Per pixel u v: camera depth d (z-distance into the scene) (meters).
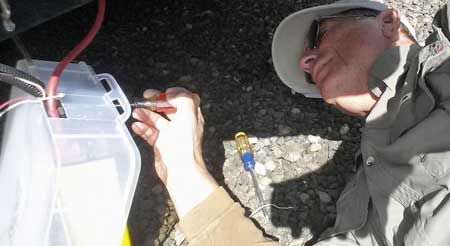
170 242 1.59
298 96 1.96
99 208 0.88
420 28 2.21
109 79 1.10
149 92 1.24
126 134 0.97
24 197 0.87
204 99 1.92
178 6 2.15
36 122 0.94
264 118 1.90
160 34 2.06
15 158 0.94
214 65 2.01
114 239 0.87
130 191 0.91
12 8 0.92
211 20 2.13
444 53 1.18
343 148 1.86
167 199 1.67
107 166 0.92
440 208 1.11
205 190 1.20
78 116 0.96
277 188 1.75
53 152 0.86
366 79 1.37
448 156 1.14
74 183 0.88
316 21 1.49
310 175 1.79
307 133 1.88
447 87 1.16
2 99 1.68
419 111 1.23
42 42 1.93
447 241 1.11
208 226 1.18
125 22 2.07
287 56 1.63
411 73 1.25
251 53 2.06
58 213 0.85
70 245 0.85
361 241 1.51
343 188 1.77
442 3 2.32
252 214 1.68
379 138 1.32
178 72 1.97
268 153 1.82
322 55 1.42
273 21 2.16
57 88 0.98
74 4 1.00
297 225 1.68
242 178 1.75
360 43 1.36
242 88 1.97
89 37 0.93
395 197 1.28
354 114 1.50
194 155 1.21
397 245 1.31
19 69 0.94
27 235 0.82
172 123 1.20
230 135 1.84
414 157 1.20
